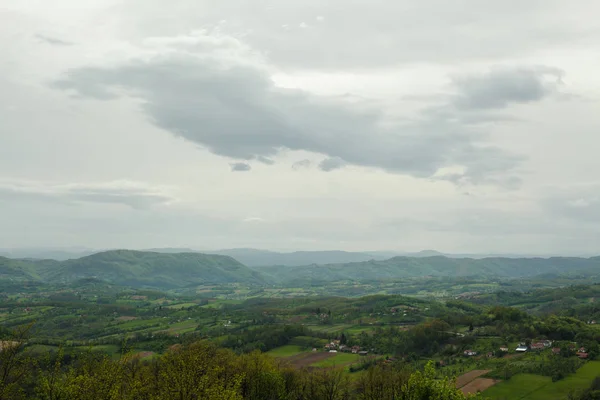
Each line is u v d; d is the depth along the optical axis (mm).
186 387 59344
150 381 64938
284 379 111938
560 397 121812
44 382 58875
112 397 56875
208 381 61812
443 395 65250
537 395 125125
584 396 118500
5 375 57094
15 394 58875
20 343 59469
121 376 62625
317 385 114188
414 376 69938
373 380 108312
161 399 58625
